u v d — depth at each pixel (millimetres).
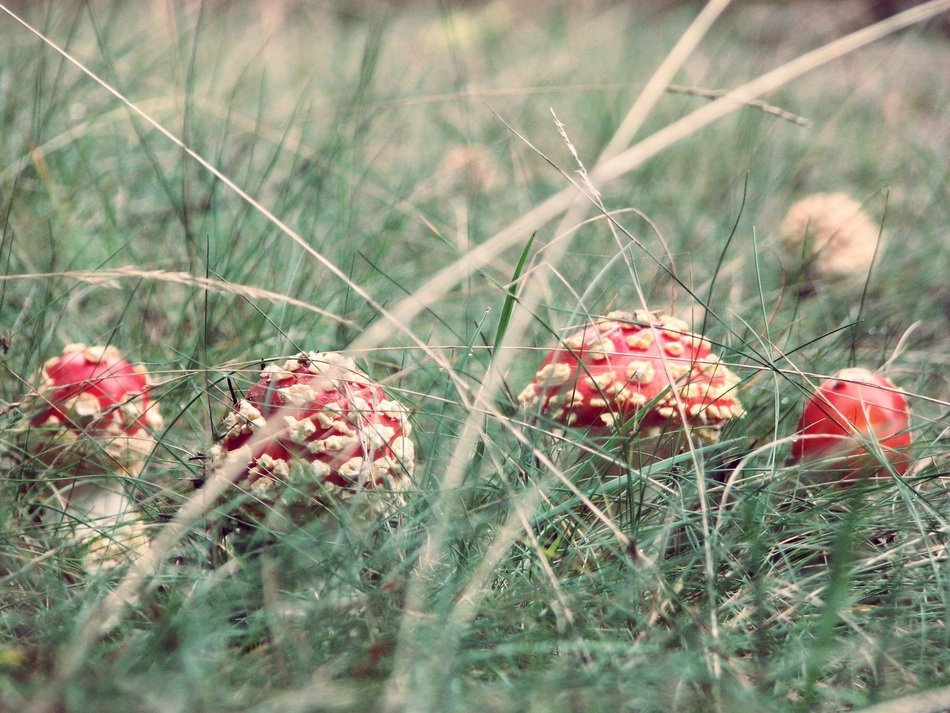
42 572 595
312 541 586
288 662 545
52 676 536
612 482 620
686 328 662
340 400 609
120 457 640
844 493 625
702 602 590
